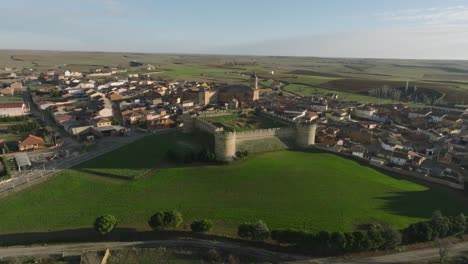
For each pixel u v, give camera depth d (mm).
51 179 100875
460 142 150125
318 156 125250
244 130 134625
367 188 96938
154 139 142625
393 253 65688
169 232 72312
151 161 115812
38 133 151250
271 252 66188
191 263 63344
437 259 63875
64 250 65812
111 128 154875
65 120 166250
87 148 132125
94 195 90500
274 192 92562
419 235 68000
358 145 136250
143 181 99875
